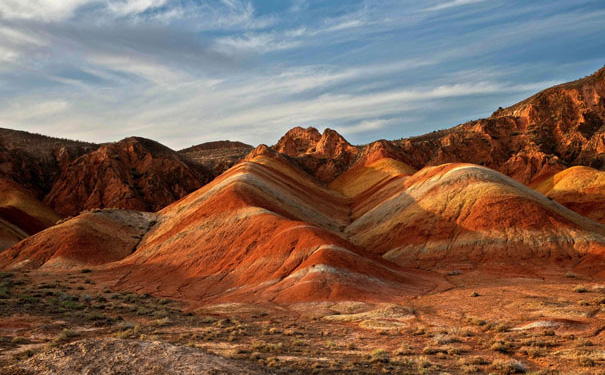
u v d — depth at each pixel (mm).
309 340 27500
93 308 37125
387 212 92438
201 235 70812
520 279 51594
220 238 66812
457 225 72500
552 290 43281
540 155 141875
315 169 186125
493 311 34938
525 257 60031
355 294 42438
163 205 144875
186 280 57438
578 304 35469
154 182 149500
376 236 83250
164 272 62375
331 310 38531
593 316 31078
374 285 45562
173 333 28062
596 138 142000
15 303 34750
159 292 52438
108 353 15328
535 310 34281
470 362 21250
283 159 169125
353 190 151000
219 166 192375
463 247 66750
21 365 15047
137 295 47875
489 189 76250
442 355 22844
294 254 52969
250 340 26516
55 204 136750
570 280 49562
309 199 119688
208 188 106188
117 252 78125
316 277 45312
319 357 22203
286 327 32062
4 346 22234
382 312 36062
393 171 144625
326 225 99250
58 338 24234
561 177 116125
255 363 19188
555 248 60562
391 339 27797
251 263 55625
